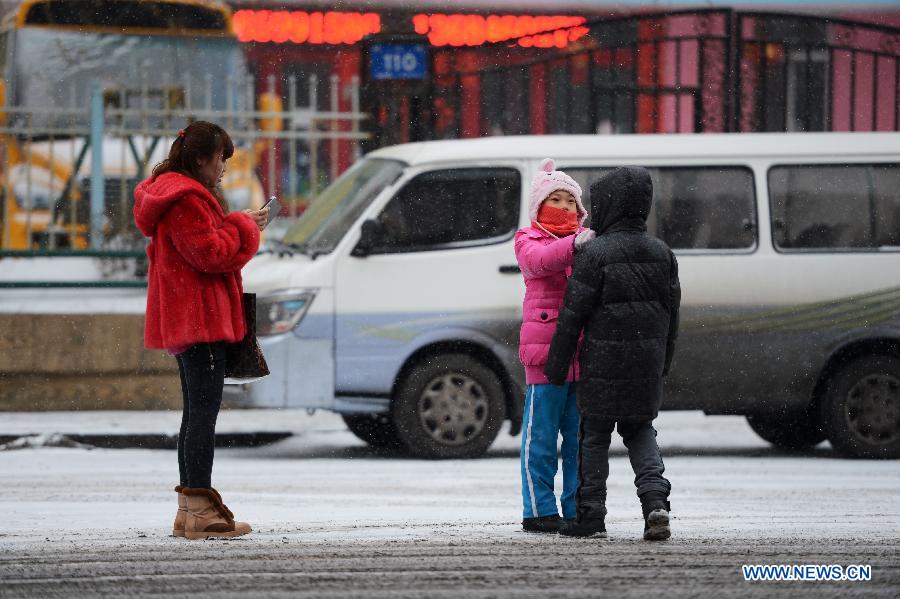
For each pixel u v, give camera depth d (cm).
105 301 4194
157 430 3756
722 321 3491
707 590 1762
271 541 2116
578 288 2116
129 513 2473
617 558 1972
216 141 2127
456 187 3475
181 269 2089
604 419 2117
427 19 4956
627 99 4819
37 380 4047
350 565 1911
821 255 3531
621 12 5003
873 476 3125
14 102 5059
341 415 4000
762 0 5219
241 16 5041
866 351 3559
